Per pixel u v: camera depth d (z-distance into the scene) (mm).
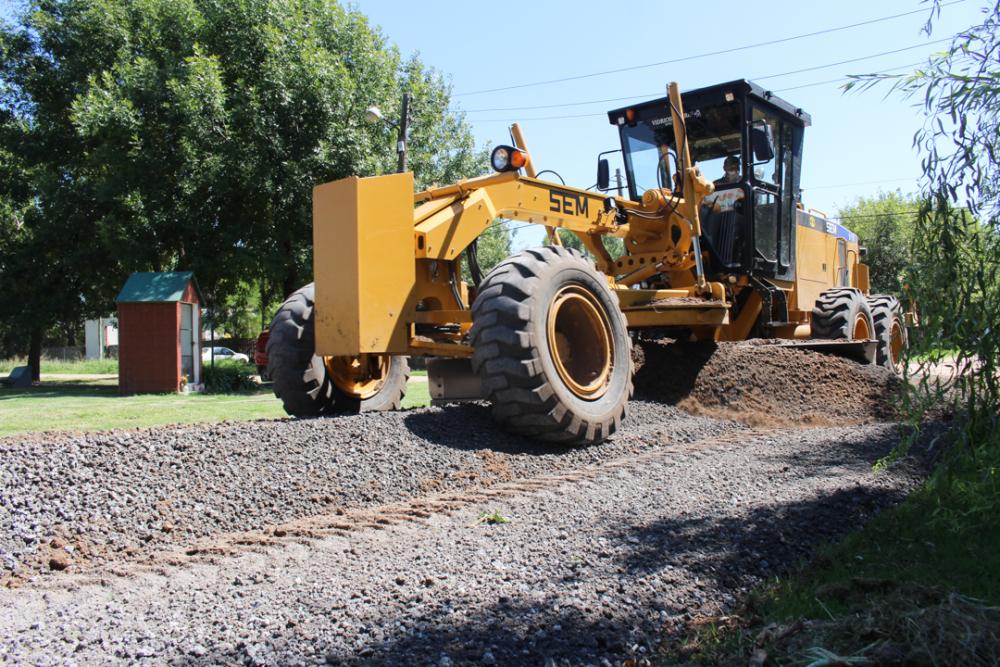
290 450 4359
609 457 5316
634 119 8828
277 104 17484
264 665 2094
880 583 2576
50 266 20578
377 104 18844
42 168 20156
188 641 2262
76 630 2381
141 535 3438
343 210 5145
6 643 2279
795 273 9422
